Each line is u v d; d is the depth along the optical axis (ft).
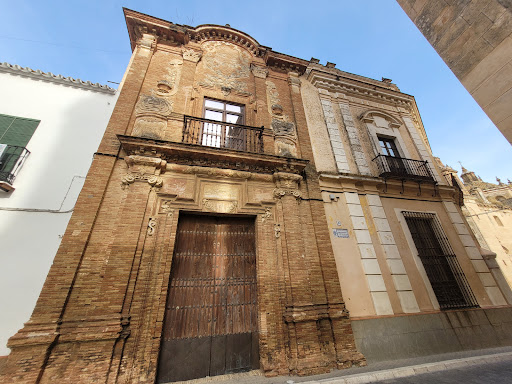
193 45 25.62
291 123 24.06
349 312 16.94
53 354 11.28
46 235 14.49
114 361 11.76
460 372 13.66
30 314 12.45
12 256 13.51
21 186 15.47
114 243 14.03
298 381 12.79
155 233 15.47
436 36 11.74
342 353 15.20
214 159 18.67
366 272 18.69
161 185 16.88
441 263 21.85
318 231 18.99
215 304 15.66
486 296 20.90
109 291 12.89
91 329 11.87
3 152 15.87
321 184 21.80
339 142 25.17
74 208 14.46
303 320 15.03
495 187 86.99
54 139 17.69
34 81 19.53
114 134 17.70
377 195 22.97
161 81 21.58
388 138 29.04
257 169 19.70
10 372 10.34
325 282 17.31
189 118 20.18
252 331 15.55
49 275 12.55
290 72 28.40
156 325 13.35
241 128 22.57
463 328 18.72
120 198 15.72
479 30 10.15
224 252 17.43
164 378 13.12
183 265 16.19
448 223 24.12
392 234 21.36
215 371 14.02
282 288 16.19
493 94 9.80
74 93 20.10
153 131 18.81
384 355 16.15
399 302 18.42
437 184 25.75
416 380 12.69
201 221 17.98
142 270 14.20
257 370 14.39
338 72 32.53
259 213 18.37
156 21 24.31
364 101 30.78
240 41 28.32
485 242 50.75
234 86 25.07
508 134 9.41
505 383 11.44
